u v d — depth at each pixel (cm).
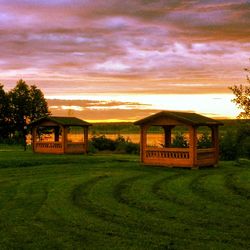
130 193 2172
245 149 4134
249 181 2553
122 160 4050
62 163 3866
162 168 3381
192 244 1304
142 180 2664
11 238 1383
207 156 3444
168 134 3694
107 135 6153
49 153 4741
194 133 3338
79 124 4809
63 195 2127
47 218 1641
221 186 2386
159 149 3503
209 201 1959
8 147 6009
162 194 2144
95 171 3194
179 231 1449
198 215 1678
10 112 7938
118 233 1430
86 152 4912
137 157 4422
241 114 2848
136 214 1700
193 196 2083
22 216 1683
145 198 2034
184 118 3338
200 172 3119
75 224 1548
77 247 1288
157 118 3516
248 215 1678
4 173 3080
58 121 4681
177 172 3122
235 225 1526
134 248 1271
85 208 1825
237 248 1262
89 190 2280
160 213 1717
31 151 5062
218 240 1344
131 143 5356
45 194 2175
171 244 1306
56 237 1391
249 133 3472
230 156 4244
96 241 1344
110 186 2406
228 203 1914
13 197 2102
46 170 3266
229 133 4297
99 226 1519
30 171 3200
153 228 1490
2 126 7944
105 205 1875
